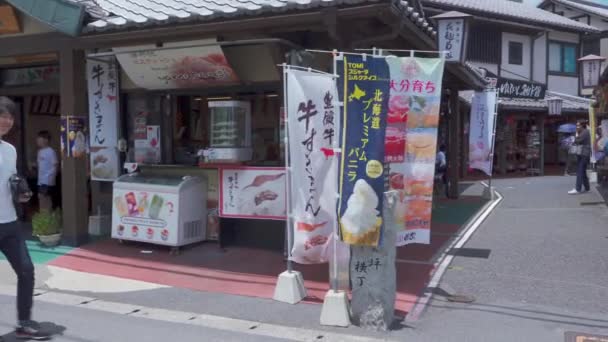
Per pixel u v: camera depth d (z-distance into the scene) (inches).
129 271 320.2
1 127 212.5
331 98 263.1
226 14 294.7
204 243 370.0
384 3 262.5
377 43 366.9
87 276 312.2
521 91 909.8
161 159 395.2
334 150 230.4
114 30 327.9
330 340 219.3
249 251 354.3
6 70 444.8
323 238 257.3
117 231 367.9
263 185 333.7
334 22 275.0
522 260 336.5
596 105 617.0
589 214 489.1
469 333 225.3
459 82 580.7
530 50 1002.7
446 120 658.8
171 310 258.2
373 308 229.3
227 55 353.4
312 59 327.0
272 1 299.4
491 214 509.0
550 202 569.9
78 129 372.8
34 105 503.2
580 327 231.3
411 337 221.6
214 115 347.3
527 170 912.3
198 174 370.3
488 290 281.6
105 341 218.1
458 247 374.0
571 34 1075.9
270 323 239.3
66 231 374.6
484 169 575.8
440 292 279.6
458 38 449.1
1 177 210.5
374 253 229.0
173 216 346.3
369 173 220.4
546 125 1078.4
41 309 259.6
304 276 306.7
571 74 1077.1
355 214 220.7
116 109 379.9
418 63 255.4
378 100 221.8
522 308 255.4
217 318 246.5
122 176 374.9
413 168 261.4
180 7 339.6
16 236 217.0
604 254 346.0
